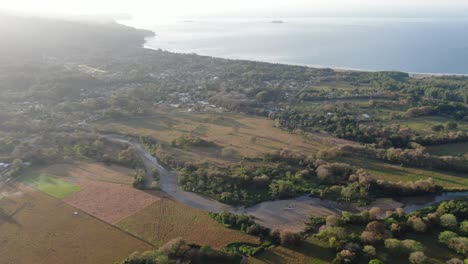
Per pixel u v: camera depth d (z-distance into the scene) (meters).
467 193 145.00
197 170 161.62
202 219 127.75
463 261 102.06
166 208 134.88
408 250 106.19
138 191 147.00
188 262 103.94
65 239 117.81
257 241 115.12
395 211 129.75
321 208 134.75
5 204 137.12
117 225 124.62
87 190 147.75
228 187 147.25
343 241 110.81
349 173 156.38
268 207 136.00
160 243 115.19
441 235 112.81
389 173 160.50
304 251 110.31
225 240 115.88
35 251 112.50
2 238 118.50
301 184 150.62
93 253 111.12
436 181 153.25
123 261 104.69
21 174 161.00
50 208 134.88
